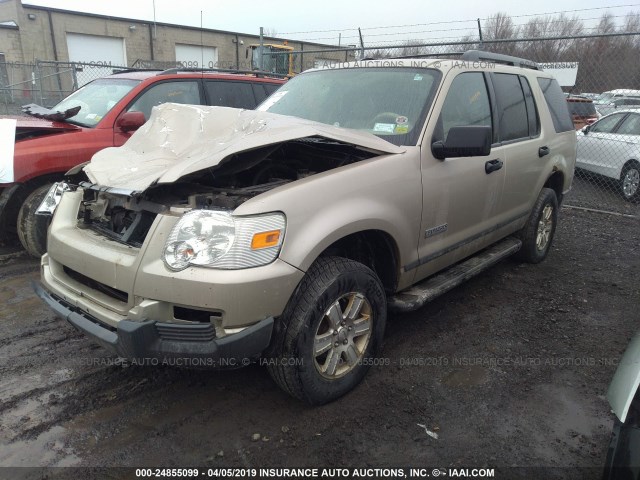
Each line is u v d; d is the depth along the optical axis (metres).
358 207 2.80
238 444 2.62
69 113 5.31
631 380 2.01
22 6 24.64
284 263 2.46
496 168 3.94
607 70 9.15
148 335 2.35
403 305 3.30
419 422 2.82
